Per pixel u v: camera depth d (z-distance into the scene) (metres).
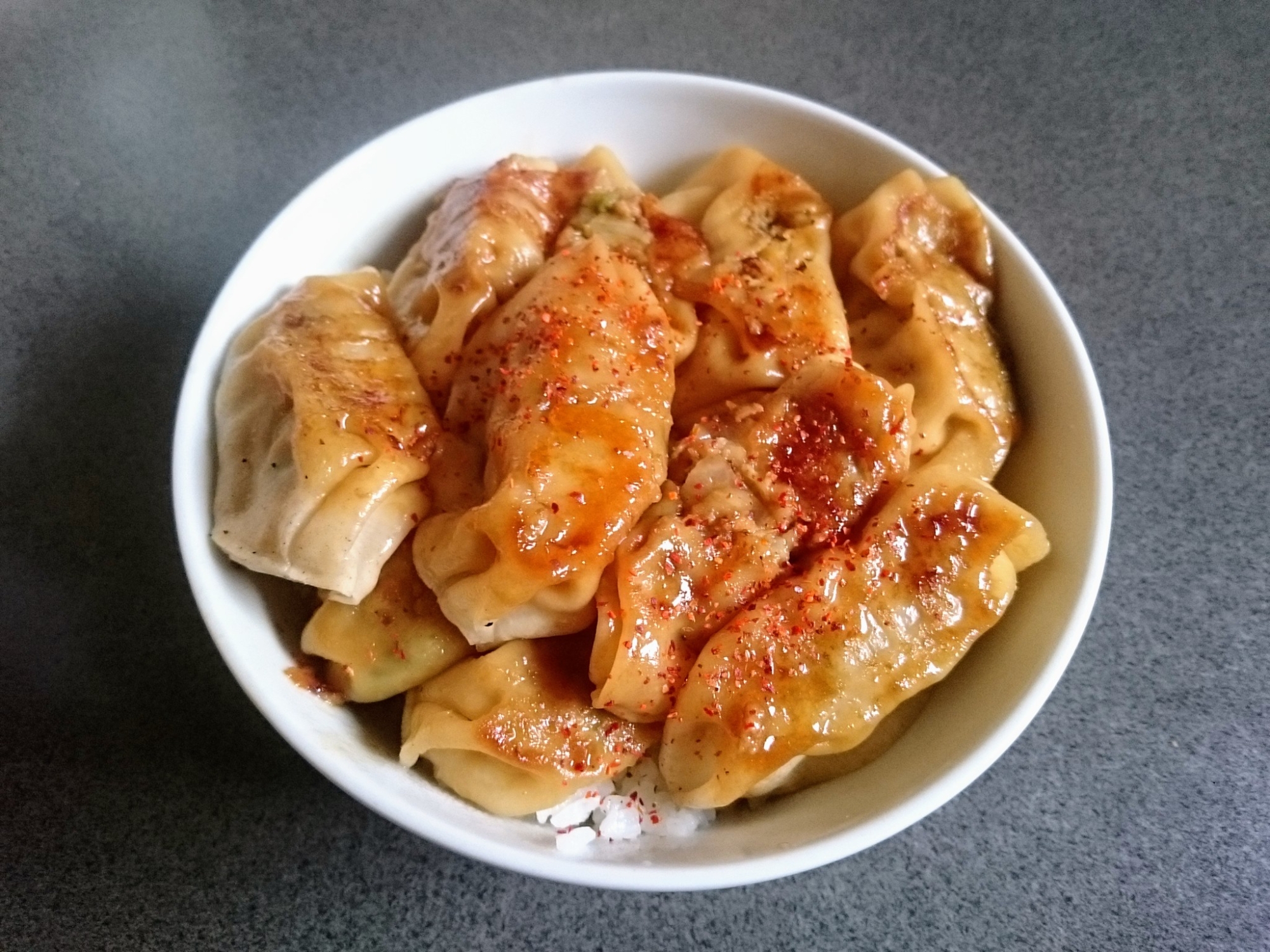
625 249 0.21
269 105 0.25
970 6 0.28
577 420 0.17
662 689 0.17
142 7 0.26
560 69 0.26
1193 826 0.20
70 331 0.22
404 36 0.26
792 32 0.27
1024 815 0.20
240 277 0.19
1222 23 0.28
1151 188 0.26
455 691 0.18
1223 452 0.23
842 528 0.18
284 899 0.18
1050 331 0.20
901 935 0.19
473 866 0.19
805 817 0.17
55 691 0.20
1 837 0.18
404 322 0.20
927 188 0.21
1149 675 0.21
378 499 0.17
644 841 0.17
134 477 0.21
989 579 0.18
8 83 0.24
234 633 0.16
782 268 0.21
